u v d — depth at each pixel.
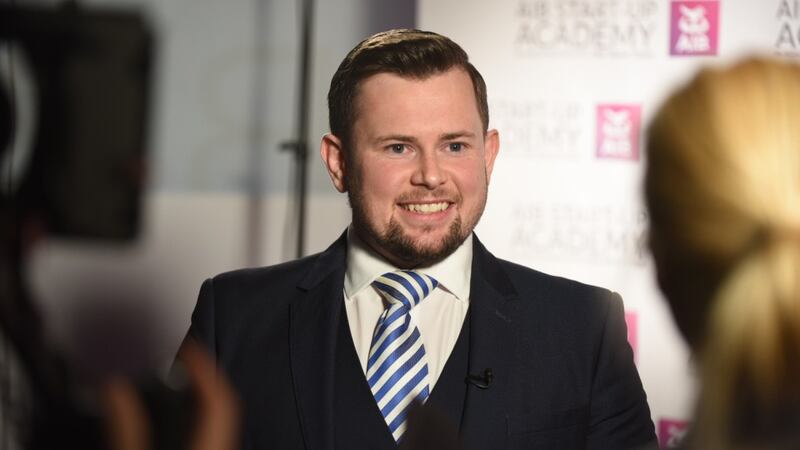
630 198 6.12
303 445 3.36
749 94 1.32
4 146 3.86
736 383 1.33
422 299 3.49
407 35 3.52
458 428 3.32
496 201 6.28
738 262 1.33
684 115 1.36
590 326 3.59
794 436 1.31
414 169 3.33
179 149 7.54
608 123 6.14
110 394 1.60
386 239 3.38
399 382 3.37
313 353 3.48
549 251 6.23
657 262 1.42
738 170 1.30
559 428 3.41
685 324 1.40
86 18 7.29
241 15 7.54
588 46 6.17
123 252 7.47
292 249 7.47
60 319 7.29
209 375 1.68
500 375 3.41
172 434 1.60
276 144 7.54
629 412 3.52
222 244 7.57
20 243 1.84
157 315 7.51
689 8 6.02
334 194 7.47
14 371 1.62
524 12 6.23
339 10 7.46
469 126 3.36
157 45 7.47
